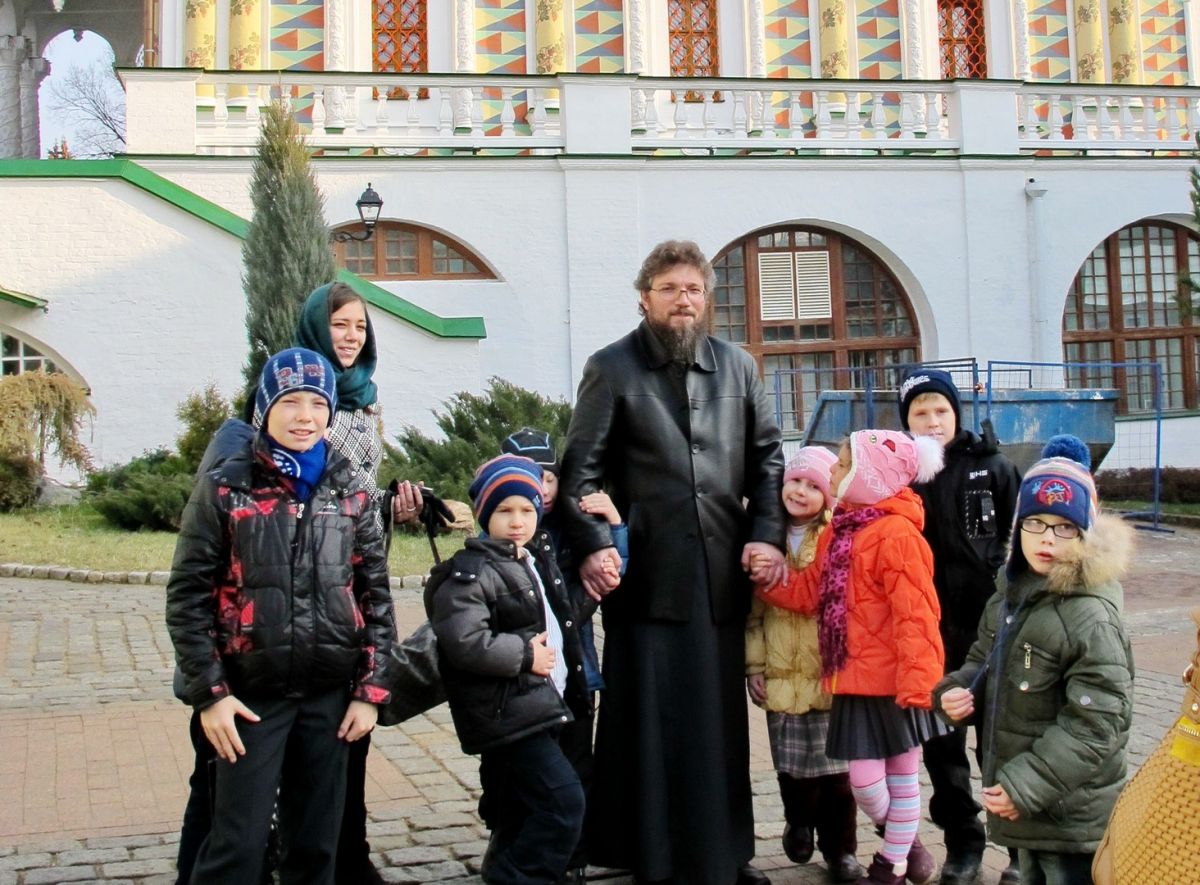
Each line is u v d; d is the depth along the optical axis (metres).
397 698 4.61
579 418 4.91
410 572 12.41
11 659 8.88
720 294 19.86
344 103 18.50
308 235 14.34
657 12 23.05
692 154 19.25
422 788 6.15
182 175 17.55
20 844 5.26
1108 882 2.76
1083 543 4.02
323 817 4.01
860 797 4.68
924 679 4.51
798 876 5.03
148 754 6.60
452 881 4.93
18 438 15.23
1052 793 3.93
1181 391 21.78
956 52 24.56
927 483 5.27
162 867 5.00
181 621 3.82
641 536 4.84
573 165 18.75
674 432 4.86
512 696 4.36
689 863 4.70
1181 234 21.72
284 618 3.84
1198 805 2.50
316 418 3.94
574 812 4.37
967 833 4.96
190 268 16.69
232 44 21.64
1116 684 3.95
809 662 4.95
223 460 3.93
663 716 4.79
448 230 18.48
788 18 23.78
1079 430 15.22
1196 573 13.62
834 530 4.81
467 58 22.28
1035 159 20.36
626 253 18.89
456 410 15.78
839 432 16.39
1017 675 4.12
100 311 16.56
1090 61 24.83
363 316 4.77
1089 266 21.33
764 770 6.54
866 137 20.44
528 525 4.48
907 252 19.98
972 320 20.14
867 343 20.23
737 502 4.93
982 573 5.18
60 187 16.52
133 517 14.55
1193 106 21.36
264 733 3.88
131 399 16.59
